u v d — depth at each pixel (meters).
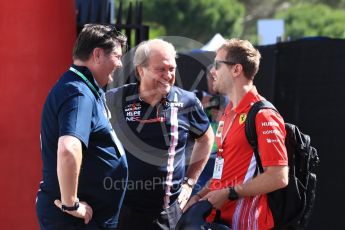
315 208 13.81
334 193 13.78
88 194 8.77
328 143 13.90
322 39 14.00
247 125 8.91
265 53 14.95
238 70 9.14
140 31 14.11
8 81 12.35
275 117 8.85
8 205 12.46
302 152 9.10
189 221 8.89
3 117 12.37
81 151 8.34
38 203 8.88
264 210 9.02
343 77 13.73
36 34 12.38
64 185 8.24
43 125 8.76
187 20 53.25
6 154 12.41
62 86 8.58
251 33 62.09
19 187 12.48
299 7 58.69
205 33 53.59
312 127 14.05
